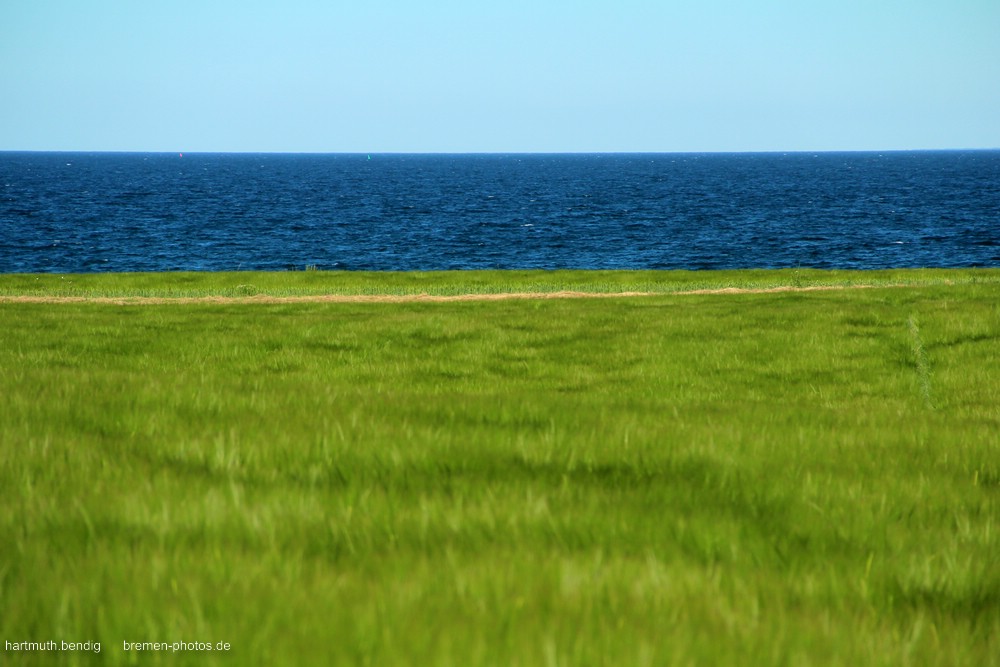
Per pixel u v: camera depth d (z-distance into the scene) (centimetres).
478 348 2169
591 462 670
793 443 758
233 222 12469
